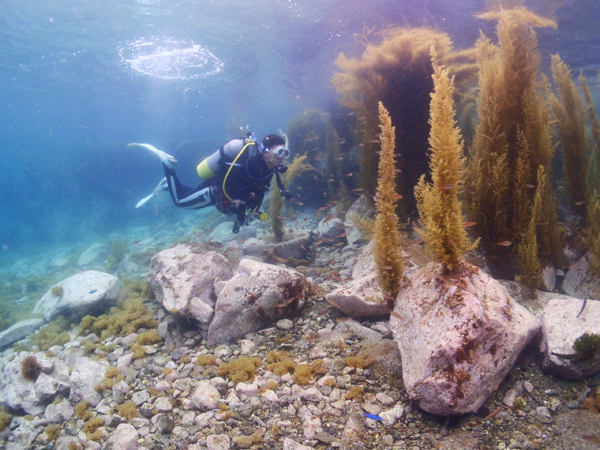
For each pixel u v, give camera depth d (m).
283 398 3.10
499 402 2.77
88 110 38.59
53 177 26.91
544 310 3.29
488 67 4.18
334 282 5.34
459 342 2.51
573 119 4.79
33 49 18.56
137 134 65.81
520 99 4.11
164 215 20.75
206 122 52.31
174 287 4.96
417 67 5.71
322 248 7.27
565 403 2.69
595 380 2.81
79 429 3.40
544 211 4.19
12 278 13.84
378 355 3.42
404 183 5.82
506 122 4.15
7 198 29.02
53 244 22.03
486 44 4.54
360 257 5.29
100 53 19.12
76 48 18.44
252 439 2.75
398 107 5.95
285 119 45.44
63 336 5.26
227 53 18.64
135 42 17.48
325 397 3.08
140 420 3.18
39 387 3.94
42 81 25.44
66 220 24.30
